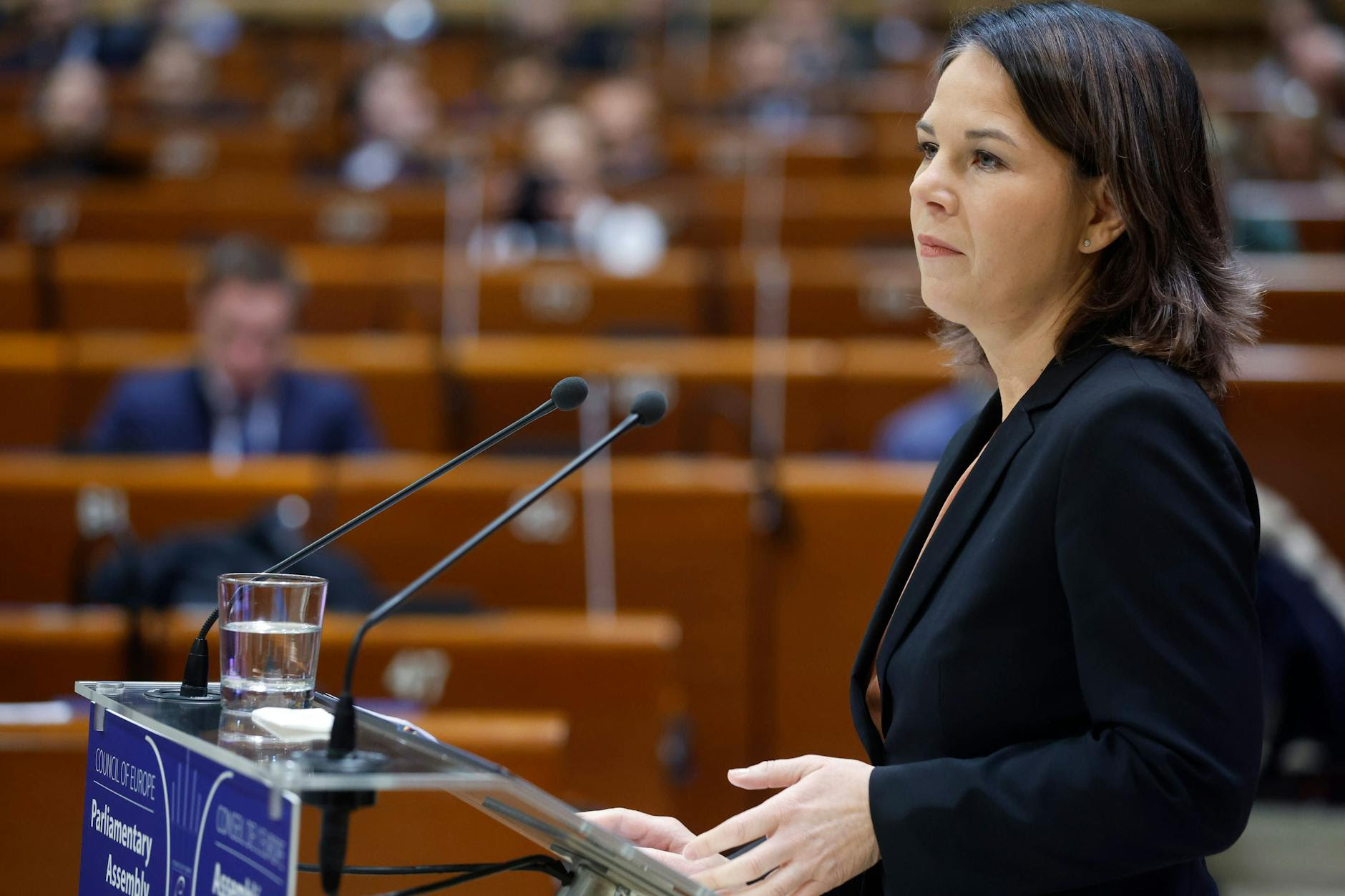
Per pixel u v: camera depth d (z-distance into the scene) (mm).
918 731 4320
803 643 12352
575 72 30469
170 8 32688
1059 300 4453
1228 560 3930
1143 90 4312
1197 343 4277
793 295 18281
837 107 27188
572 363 15406
